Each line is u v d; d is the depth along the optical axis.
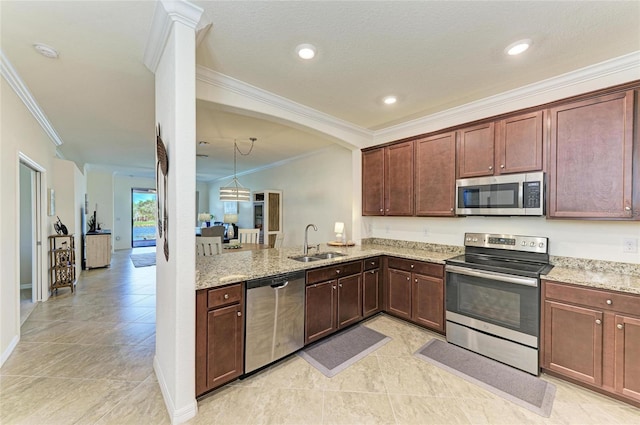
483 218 3.05
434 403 1.90
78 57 2.21
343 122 3.63
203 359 1.88
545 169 2.36
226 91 2.54
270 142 4.91
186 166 1.70
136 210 9.60
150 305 3.81
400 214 3.47
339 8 1.66
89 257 6.05
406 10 1.67
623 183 2.00
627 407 1.84
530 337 2.22
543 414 1.79
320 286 2.69
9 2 1.59
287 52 2.11
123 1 1.60
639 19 1.72
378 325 3.16
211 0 1.59
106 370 2.27
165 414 1.79
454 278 2.70
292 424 1.72
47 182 4.13
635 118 1.96
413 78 2.50
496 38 1.93
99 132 4.29
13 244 2.61
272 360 2.29
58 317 3.38
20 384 2.08
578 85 2.39
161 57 2.01
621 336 1.85
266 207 6.36
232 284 2.04
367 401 1.92
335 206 5.18
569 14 1.69
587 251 2.39
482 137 2.75
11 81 2.51
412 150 3.34
